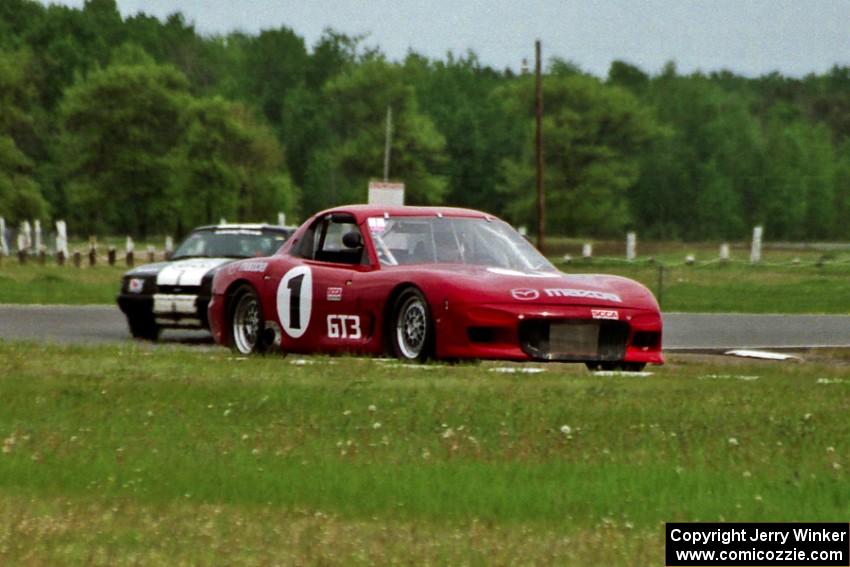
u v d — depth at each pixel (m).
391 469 20.00
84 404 25.80
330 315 36.25
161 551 15.45
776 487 19.08
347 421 24.02
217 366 32.06
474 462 20.62
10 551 15.30
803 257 199.25
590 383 29.23
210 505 18.02
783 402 26.92
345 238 36.00
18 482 19.30
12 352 35.19
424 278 33.53
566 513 17.58
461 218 36.97
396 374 30.22
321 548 15.63
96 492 18.75
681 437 22.75
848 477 19.83
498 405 25.59
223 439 22.38
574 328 32.94
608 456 21.17
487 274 33.88
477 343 32.50
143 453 21.19
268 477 19.39
